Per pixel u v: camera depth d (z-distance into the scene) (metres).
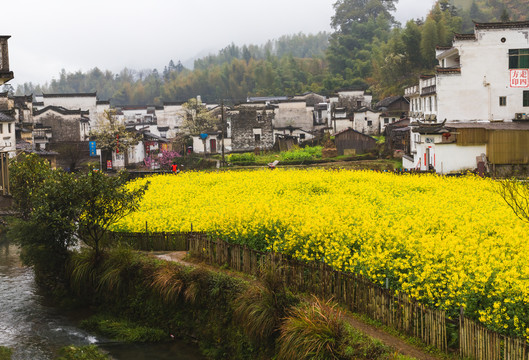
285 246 21.56
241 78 196.38
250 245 23.36
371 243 19.88
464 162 50.97
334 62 166.62
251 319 17.94
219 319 20.27
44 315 24.69
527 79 54.44
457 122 55.12
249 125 94.75
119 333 22.30
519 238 19.88
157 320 22.62
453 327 15.16
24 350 21.05
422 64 125.25
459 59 58.06
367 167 67.88
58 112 94.62
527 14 173.62
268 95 159.75
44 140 83.94
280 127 99.44
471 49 54.84
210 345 20.38
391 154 76.31
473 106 55.09
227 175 46.22
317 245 21.23
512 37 54.41
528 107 54.66
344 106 113.19
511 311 14.26
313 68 182.88
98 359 19.61
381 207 28.69
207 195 35.84
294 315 16.94
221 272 22.47
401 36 129.12
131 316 23.61
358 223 23.19
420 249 18.42
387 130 82.12
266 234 23.20
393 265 17.77
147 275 23.52
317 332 15.60
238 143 94.81
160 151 95.88
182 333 21.69
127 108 145.25
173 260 25.69
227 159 80.00
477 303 15.20
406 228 21.23
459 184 36.38
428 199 30.11
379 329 16.86
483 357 13.98
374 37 172.25
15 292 27.52
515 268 15.98
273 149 94.06
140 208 33.44
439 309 15.62
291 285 20.42
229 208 27.80
